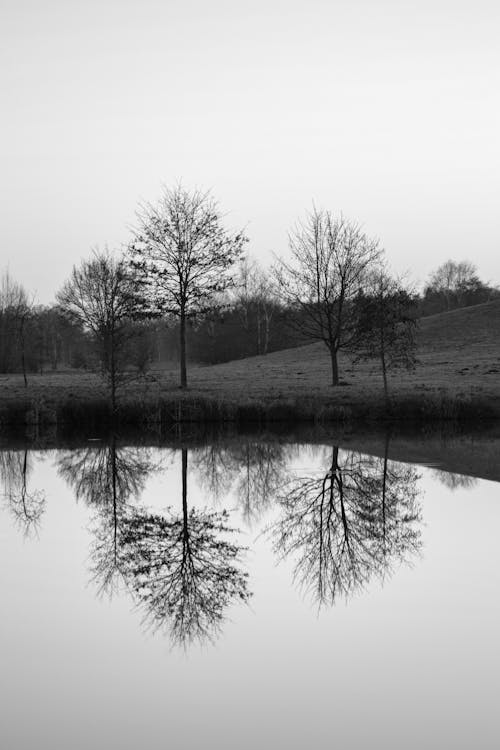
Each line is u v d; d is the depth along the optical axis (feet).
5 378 201.57
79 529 53.88
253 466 81.92
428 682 27.30
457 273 490.49
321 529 53.06
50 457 89.76
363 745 22.85
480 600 36.19
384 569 42.01
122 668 28.96
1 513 59.47
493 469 75.92
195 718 24.72
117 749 22.67
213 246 147.43
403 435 108.37
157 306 145.69
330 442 101.04
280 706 25.50
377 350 142.51
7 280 283.79
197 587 39.58
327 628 32.99
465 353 223.51
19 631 33.12
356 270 164.25
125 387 144.25
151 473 78.48
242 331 318.65
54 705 25.70
